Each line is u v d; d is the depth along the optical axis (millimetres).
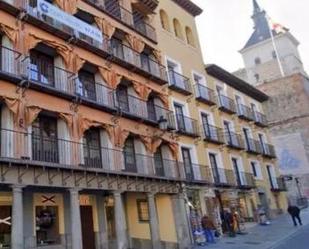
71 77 17891
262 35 69125
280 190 36094
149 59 25312
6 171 13242
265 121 38969
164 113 23969
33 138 15914
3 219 15297
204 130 27609
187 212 22297
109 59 20891
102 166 18688
